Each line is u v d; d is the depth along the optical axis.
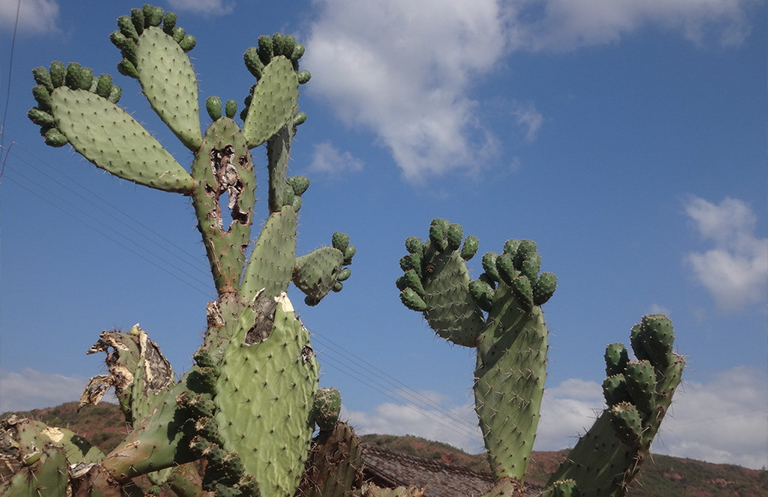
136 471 3.30
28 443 3.79
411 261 5.52
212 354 3.78
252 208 6.03
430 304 5.43
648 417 3.71
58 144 5.44
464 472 13.10
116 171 5.61
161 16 6.14
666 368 3.74
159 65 5.97
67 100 5.52
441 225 5.53
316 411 3.41
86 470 3.21
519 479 4.47
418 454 31.00
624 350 4.08
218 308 5.27
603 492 3.77
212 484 3.13
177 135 5.91
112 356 4.78
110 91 5.94
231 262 5.77
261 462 3.31
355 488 3.62
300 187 7.09
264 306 3.60
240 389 3.39
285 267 6.20
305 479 3.44
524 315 4.73
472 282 5.05
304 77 6.92
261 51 6.45
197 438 3.19
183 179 5.83
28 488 2.91
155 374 4.64
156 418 3.45
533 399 4.54
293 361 3.52
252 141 6.11
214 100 6.05
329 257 7.22
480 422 4.67
